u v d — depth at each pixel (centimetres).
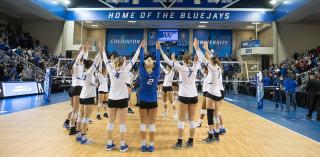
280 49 2002
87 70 438
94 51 2080
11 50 1535
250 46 2073
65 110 843
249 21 1973
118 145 436
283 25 2009
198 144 455
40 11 1794
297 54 1858
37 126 574
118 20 2003
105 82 705
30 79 1426
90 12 2022
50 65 1714
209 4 2003
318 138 522
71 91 501
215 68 468
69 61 1620
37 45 2038
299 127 648
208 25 2225
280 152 411
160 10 1977
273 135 538
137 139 483
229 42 2400
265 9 1970
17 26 2130
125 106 405
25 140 452
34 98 1198
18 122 616
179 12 1972
